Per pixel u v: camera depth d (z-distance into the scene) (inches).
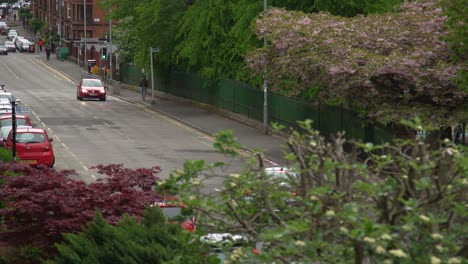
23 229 907.4
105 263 692.1
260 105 2810.0
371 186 408.8
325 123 2217.0
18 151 1841.8
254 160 454.9
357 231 370.0
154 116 3233.3
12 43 7086.6
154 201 914.7
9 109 2559.1
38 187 922.1
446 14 1529.3
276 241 427.5
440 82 1696.6
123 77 4813.0
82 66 5994.1
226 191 450.6
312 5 2437.3
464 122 1785.2
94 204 895.1
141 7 3599.9
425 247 390.9
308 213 411.8
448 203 420.8
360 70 1728.6
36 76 5241.1
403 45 1847.9
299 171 429.4
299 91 1978.3
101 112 3344.0
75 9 6865.2
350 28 1898.4
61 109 3432.6
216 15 3083.2
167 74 3939.5
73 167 1930.4
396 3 2348.7
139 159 2062.0
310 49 1875.0
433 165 406.3
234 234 490.9
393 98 1786.4
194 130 2785.4
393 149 462.0
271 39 1942.7
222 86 3228.3
